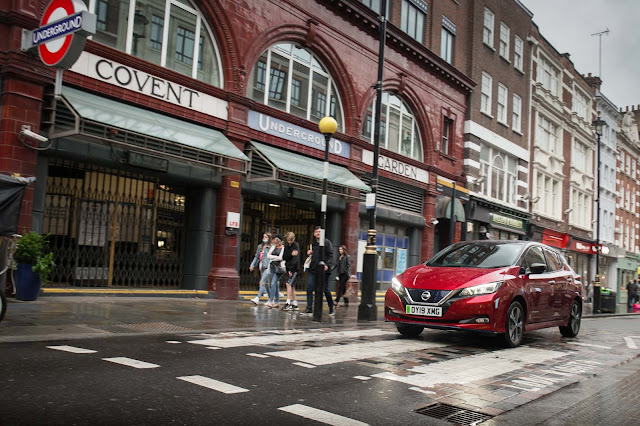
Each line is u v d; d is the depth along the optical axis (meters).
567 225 35.97
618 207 47.00
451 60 24.67
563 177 35.59
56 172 11.78
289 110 16.44
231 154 12.95
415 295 7.88
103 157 11.63
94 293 11.73
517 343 8.08
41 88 10.60
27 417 3.46
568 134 36.75
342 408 4.17
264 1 15.20
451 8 24.50
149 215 13.38
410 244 21.92
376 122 12.47
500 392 4.99
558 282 9.55
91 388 4.25
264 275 13.09
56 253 11.74
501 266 8.34
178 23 13.57
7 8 10.24
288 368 5.49
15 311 8.52
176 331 7.68
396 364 6.04
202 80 14.14
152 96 12.58
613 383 5.77
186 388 4.43
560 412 4.43
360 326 10.06
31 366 4.86
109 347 6.04
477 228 26.11
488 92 26.92
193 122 13.56
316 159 17.02
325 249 12.43
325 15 17.19
